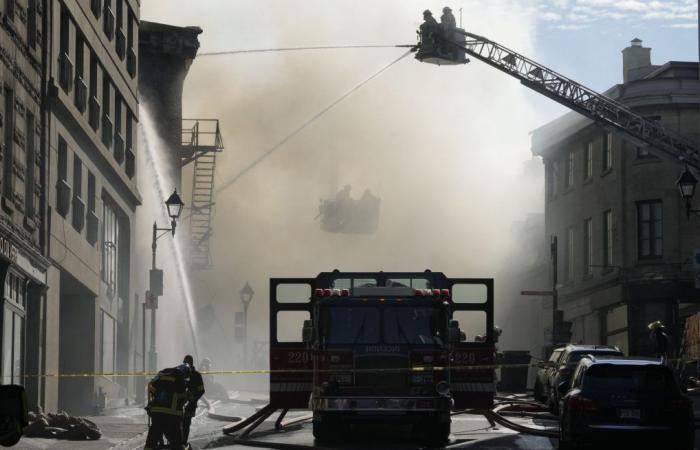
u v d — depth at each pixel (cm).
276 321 2452
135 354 4675
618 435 1997
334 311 2300
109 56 4084
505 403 3541
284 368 2445
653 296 5769
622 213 5981
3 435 814
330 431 2322
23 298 2964
